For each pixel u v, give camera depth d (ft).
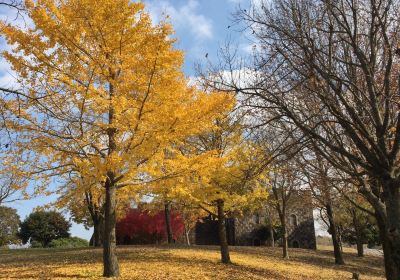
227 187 49.62
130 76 33.78
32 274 38.78
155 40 32.86
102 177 32.99
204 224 125.08
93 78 34.37
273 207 98.63
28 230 135.54
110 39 33.91
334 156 28.58
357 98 23.22
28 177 35.27
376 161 22.11
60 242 127.24
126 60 33.65
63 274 38.42
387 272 31.96
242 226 122.11
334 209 92.02
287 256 78.69
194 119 33.63
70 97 32.55
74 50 33.30
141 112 32.91
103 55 33.73
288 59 23.81
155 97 33.78
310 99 26.25
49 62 32.65
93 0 32.71
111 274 36.96
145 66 32.86
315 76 23.09
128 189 39.96
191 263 51.93
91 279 35.40
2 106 29.35
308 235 123.95
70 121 33.19
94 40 34.40
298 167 34.78
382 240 32.50
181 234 116.47
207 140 48.73
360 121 22.56
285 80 26.53
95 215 85.71
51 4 32.14
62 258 56.75
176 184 39.47
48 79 31.50
